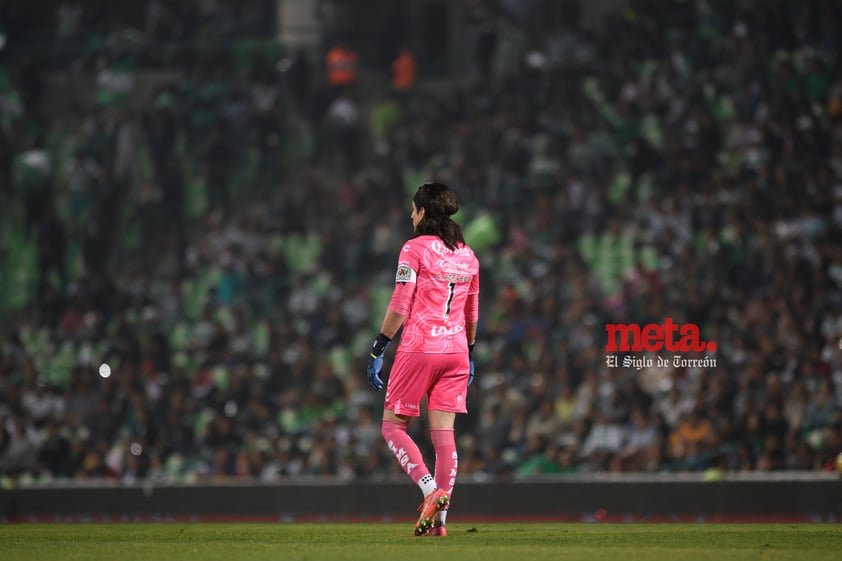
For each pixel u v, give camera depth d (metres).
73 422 59.22
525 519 42.56
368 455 52.56
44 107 85.06
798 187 64.88
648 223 67.25
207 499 45.19
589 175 71.75
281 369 60.50
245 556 17.09
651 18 78.38
